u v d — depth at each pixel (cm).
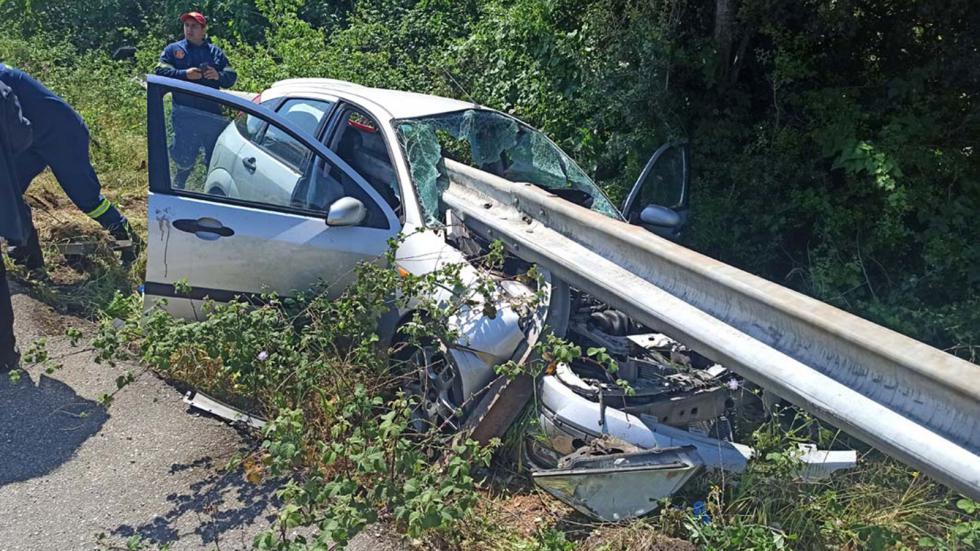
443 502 330
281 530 321
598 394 400
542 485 379
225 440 436
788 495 378
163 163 481
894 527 383
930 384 261
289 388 436
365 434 357
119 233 617
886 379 277
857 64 712
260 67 1036
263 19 1296
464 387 425
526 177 579
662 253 364
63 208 723
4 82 552
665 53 711
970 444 251
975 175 657
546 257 423
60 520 371
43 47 1240
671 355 436
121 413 452
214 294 496
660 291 368
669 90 728
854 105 656
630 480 372
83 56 1244
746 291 324
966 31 639
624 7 761
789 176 691
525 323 429
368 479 391
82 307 565
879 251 662
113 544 356
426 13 1145
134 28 1348
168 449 425
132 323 440
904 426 267
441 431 437
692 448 381
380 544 362
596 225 402
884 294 645
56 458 412
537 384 417
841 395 287
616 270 392
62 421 441
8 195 499
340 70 996
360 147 565
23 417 441
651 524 377
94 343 425
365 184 496
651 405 406
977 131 653
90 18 1356
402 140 529
